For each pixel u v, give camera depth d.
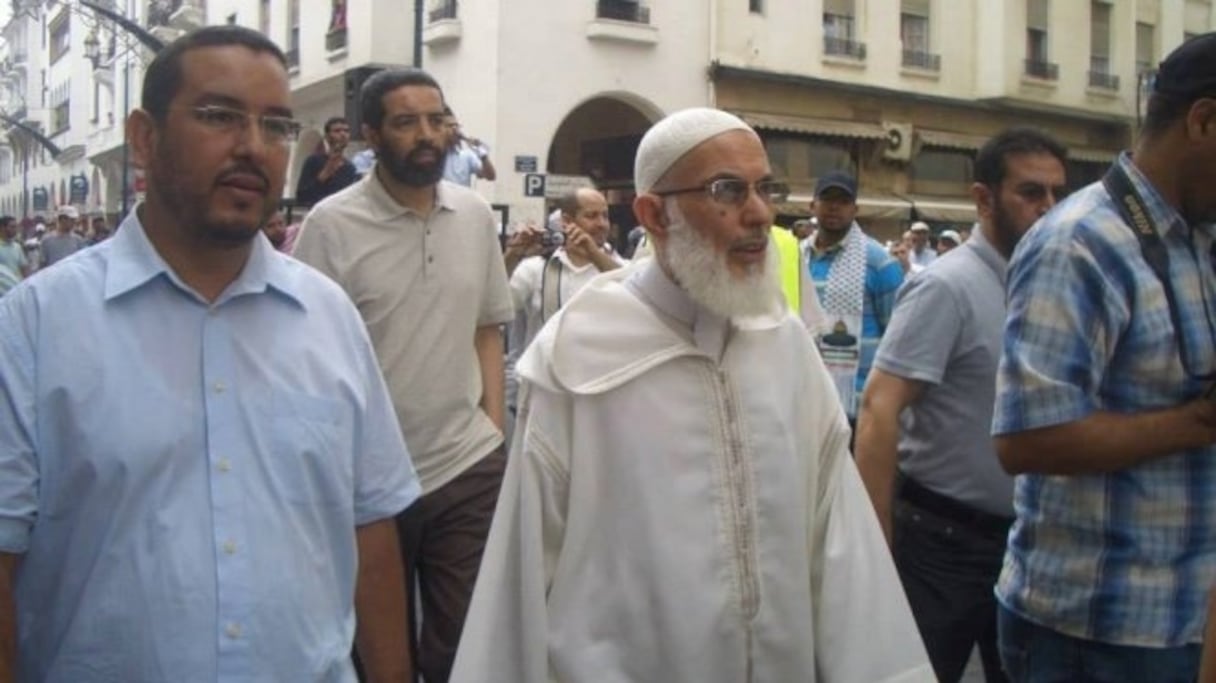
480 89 22.66
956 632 4.22
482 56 22.59
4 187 84.38
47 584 2.36
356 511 2.69
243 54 2.48
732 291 2.81
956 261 4.14
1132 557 2.88
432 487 4.65
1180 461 2.88
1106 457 2.80
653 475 2.79
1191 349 2.83
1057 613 3.00
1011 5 28.53
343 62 26.66
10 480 2.28
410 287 4.66
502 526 2.90
